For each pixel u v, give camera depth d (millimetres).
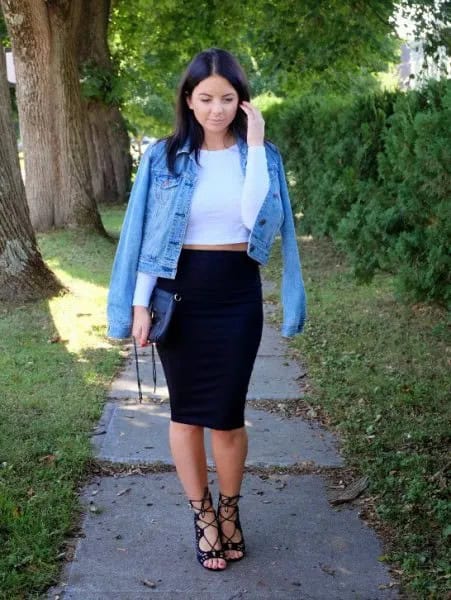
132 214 2891
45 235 11430
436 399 4793
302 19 12656
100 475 3840
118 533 3268
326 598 2809
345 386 5121
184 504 3533
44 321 6789
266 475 3855
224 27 16438
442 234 5879
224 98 2732
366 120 8695
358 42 13016
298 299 3100
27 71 11469
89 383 5195
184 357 2883
